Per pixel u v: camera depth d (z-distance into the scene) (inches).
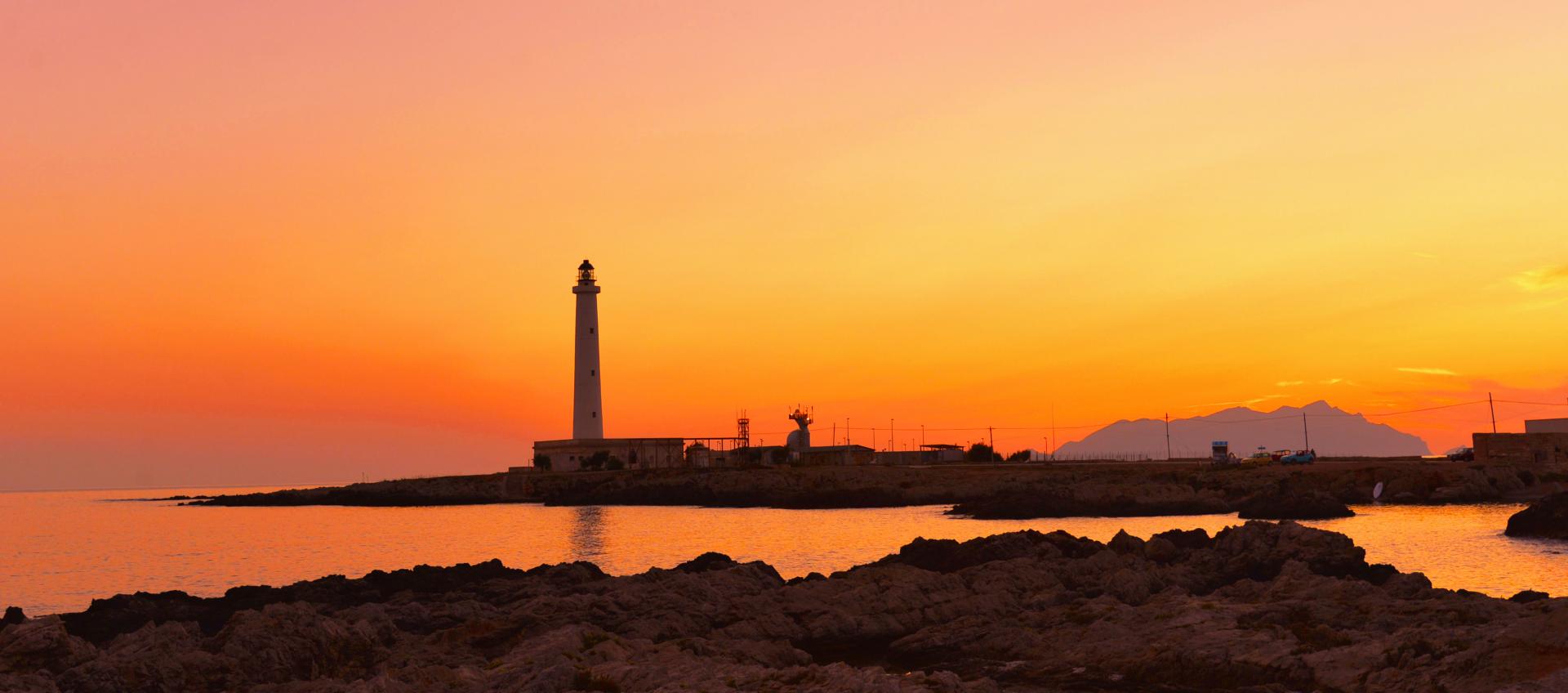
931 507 5064.0
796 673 1109.7
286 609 1337.4
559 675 1088.8
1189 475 4906.5
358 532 4352.9
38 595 2502.5
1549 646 999.0
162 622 1697.8
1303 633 1259.2
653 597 1662.2
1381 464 5324.8
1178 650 1234.0
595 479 6461.6
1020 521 4013.3
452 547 3567.9
